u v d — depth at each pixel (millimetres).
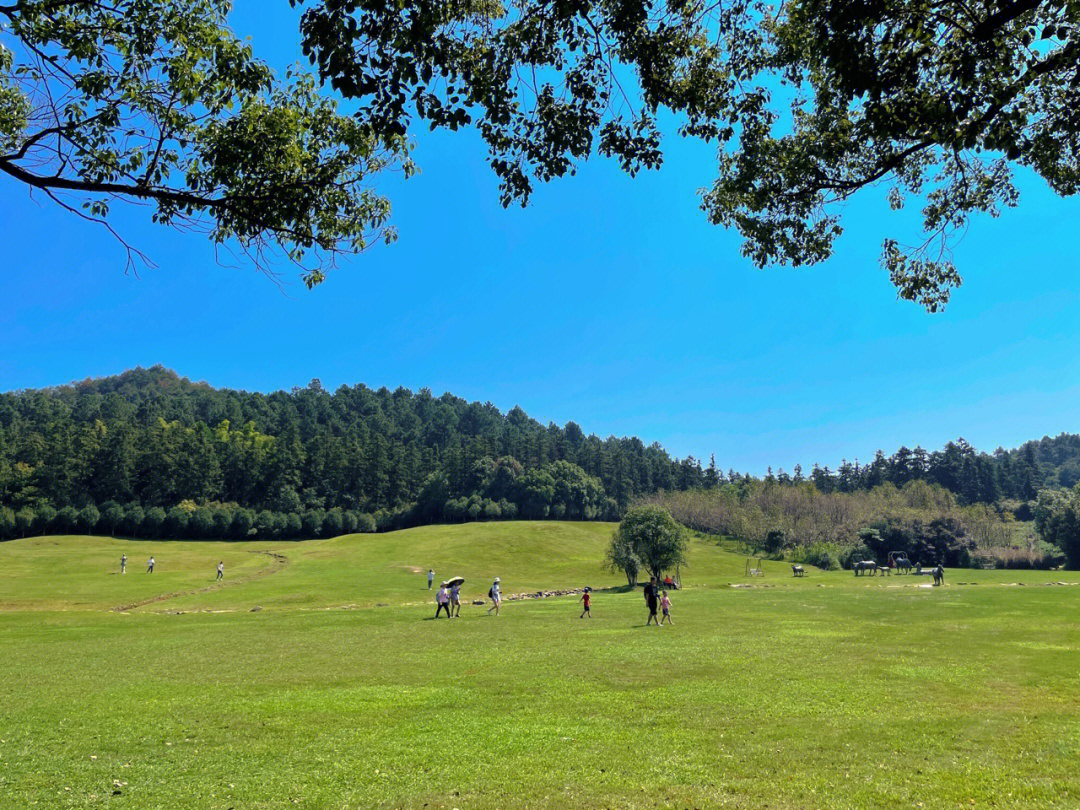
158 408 176375
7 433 126250
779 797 8547
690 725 12273
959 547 86438
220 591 53875
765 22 9945
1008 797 8266
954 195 12109
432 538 98125
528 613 36062
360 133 8703
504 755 10703
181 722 13086
